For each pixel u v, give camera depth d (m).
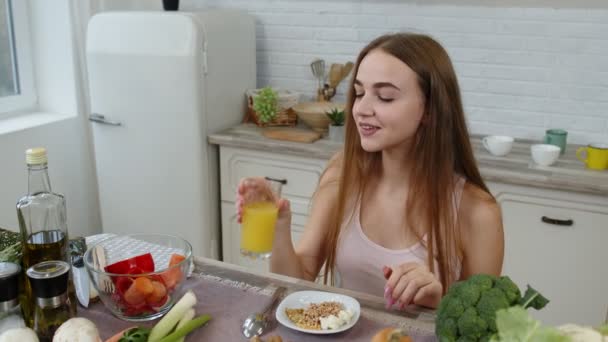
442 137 1.37
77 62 3.07
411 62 1.29
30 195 1.11
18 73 3.03
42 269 1.03
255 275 1.31
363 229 1.51
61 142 3.02
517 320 0.75
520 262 2.34
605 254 2.19
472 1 2.70
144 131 2.77
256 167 2.71
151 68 2.66
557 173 2.23
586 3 2.52
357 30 2.97
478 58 2.76
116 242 1.36
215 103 2.77
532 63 2.68
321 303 1.17
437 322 0.97
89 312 1.16
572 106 2.66
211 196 2.83
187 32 2.59
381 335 0.99
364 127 1.32
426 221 1.42
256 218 1.28
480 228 1.42
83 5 3.00
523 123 2.77
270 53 3.19
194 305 1.16
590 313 2.27
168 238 1.35
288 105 2.89
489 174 2.24
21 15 2.98
